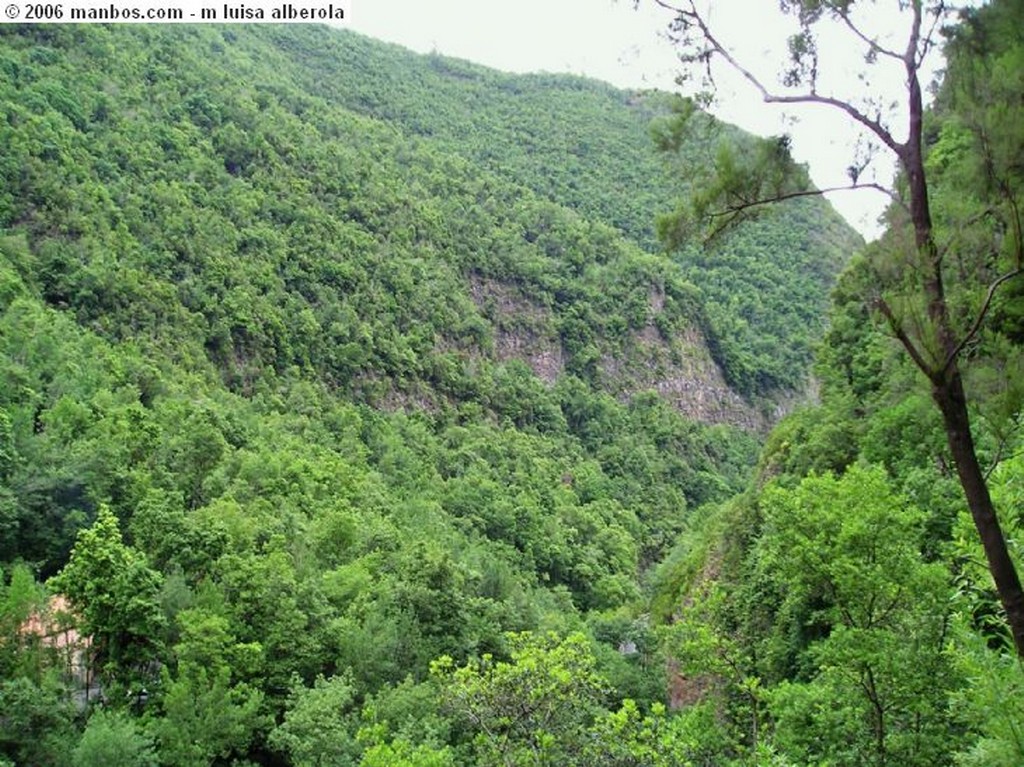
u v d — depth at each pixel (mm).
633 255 156875
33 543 39875
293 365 96375
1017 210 9008
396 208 133250
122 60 112500
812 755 16938
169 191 98188
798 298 177750
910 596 16500
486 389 119375
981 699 12062
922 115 9711
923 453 27016
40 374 56031
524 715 16984
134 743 25359
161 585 32469
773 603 30297
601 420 129750
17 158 82000
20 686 26438
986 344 9703
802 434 43656
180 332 82625
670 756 16500
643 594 86188
